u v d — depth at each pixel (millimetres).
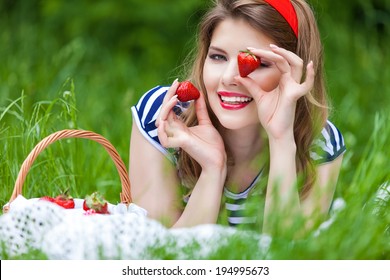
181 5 7891
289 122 3029
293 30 3141
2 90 5227
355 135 5520
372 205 3234
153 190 3301
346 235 2734
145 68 7742
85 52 7504
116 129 5031
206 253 2684
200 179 3139
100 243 2627
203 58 3236
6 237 2746
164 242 2693
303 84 2996
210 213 3113
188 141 3096
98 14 7848
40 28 7848
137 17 7953
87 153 4164
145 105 3379
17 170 3592
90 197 2947
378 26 8219
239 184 3342
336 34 7430
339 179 4234
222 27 3064
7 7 7949
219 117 3102
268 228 2773
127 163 4312
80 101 5773
